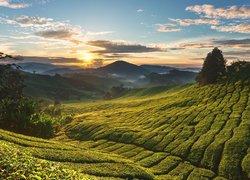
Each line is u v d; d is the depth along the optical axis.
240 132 73.19
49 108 156.00
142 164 63.31
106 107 182.75
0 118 71.00
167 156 68.31
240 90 125.94
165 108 121.00
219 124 83.31
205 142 71.50
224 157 62.34
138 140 82.25
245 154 62.12
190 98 129.62
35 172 16.98
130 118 117.19
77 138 97.88
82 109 189.38
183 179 55.03
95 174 42.25
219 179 54.53
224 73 158.50
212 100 119.31
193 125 88.44
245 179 53.69
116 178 41.34
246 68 156.12
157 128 92.19
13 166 17.38
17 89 92.81
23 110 74.69
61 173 18.84
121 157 66.19
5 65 94.38
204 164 61.97
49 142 57.03
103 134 93.56
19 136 54.41
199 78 162.00
